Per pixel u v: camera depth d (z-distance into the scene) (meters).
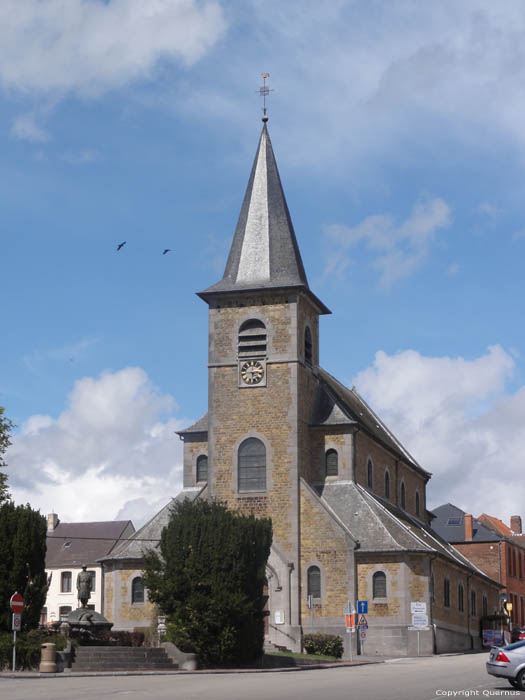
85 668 39.88
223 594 43.31
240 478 61.59
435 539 73.00
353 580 58.78
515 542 103.94
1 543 43.22
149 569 44.84
